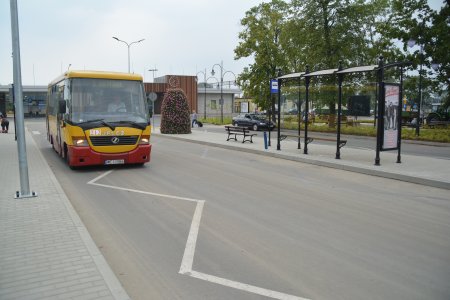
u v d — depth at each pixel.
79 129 11.71
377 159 12.95
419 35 26.77
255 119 34.38
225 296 4.24
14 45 8.08
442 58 26.14
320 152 16.73
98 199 8.70
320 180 11.12
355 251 5.57
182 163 14.22
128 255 5.43
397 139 13.38
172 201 8.49
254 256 5.38
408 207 8.11
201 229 6.56
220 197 8.88
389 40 31.08
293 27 33.66
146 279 4.68
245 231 6.46
